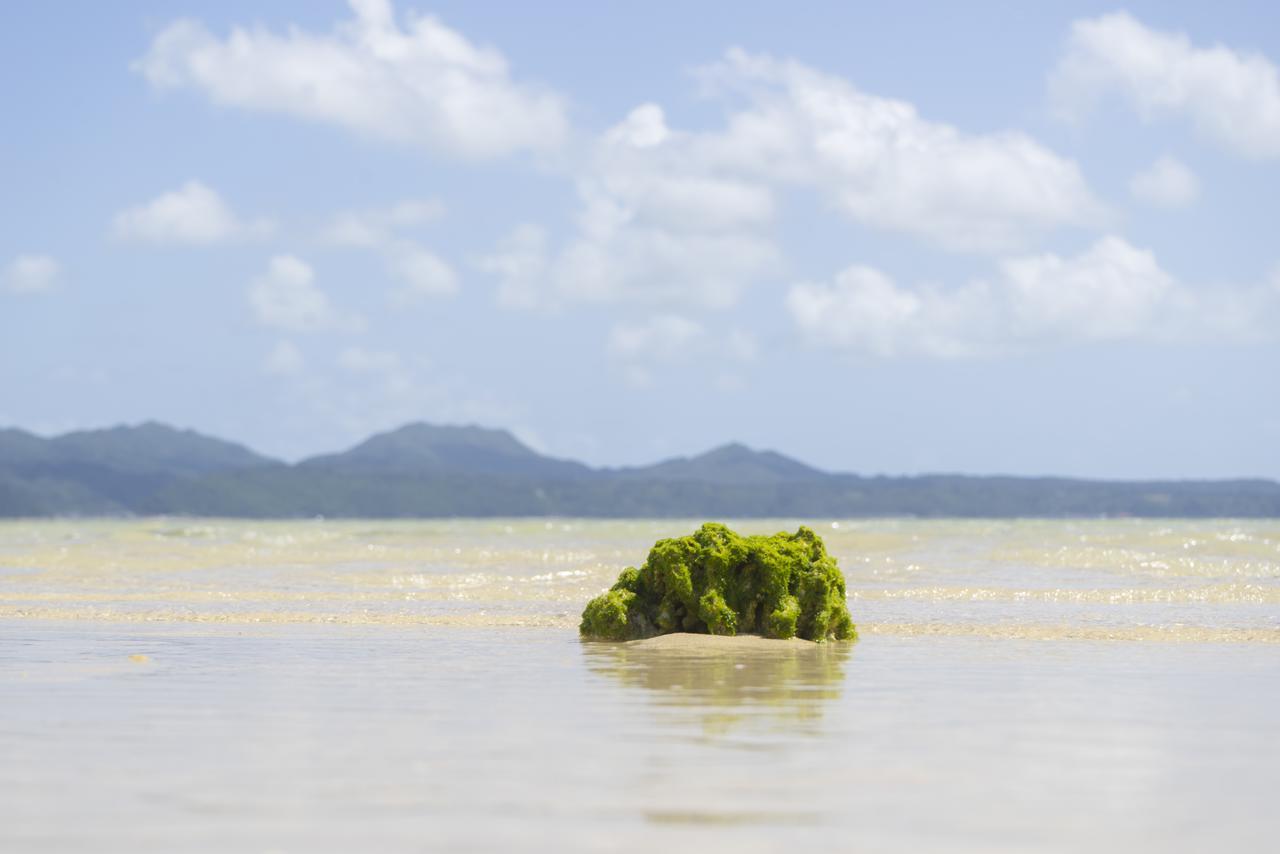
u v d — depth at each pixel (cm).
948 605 3011
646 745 1260
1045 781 1105
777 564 2305
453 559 5062
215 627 2486
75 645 2156
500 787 1077
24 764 1167
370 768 1152
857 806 1014
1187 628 2430
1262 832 946
